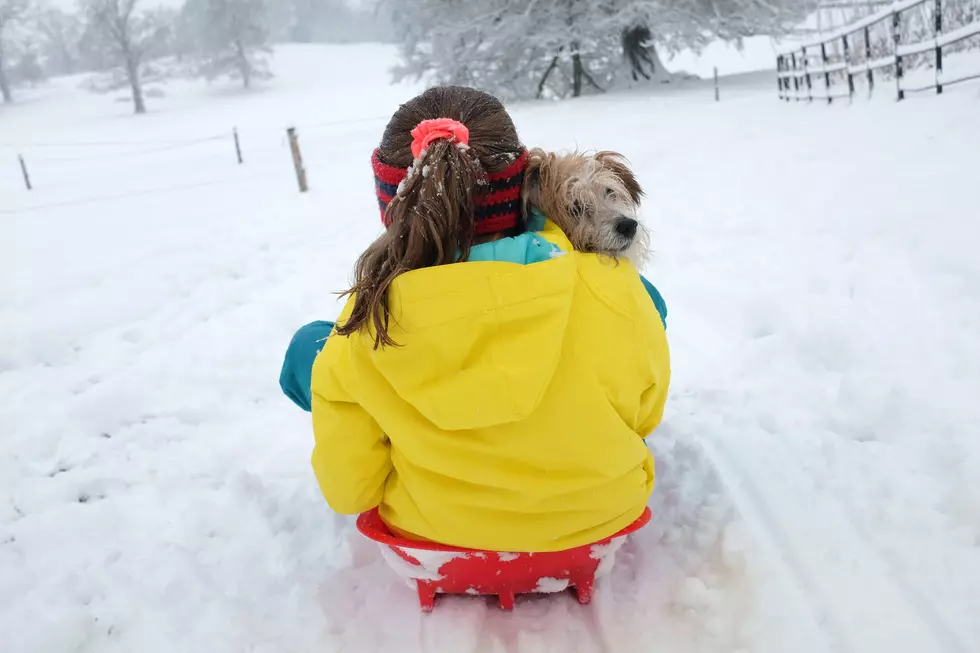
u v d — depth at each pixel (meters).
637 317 1.72
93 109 54.84
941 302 3.41
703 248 5.07
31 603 2.32
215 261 6.57
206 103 52.09
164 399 3.78
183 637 2.13
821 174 6.16
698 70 35.44
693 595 2.00
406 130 1.68
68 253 7.91
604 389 1.69
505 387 1.55
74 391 4.00
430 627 2.04
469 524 1.78
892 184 5.22
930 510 2.16
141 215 10.59
